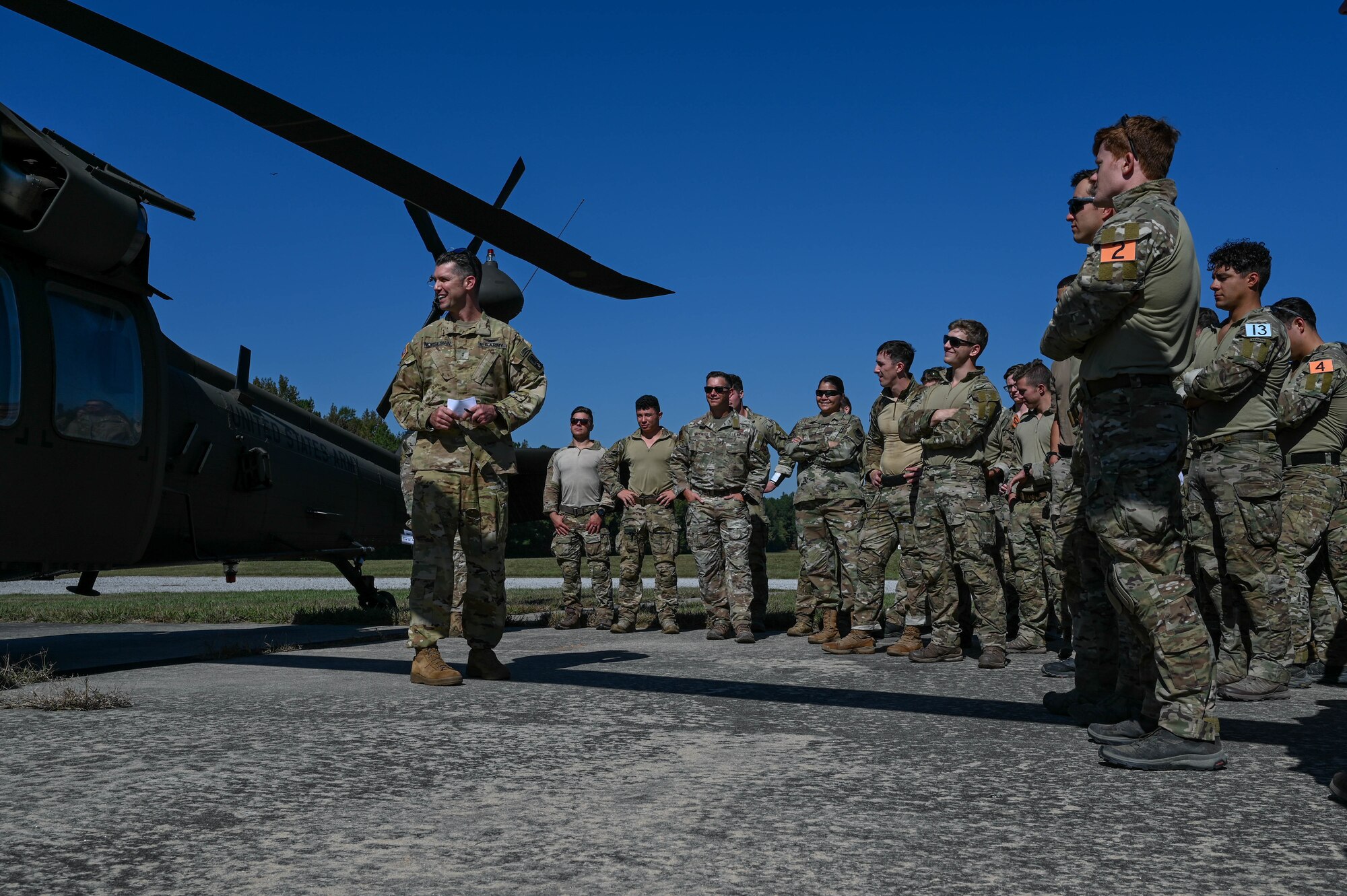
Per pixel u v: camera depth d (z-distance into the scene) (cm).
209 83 301
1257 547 460
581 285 388
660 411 855
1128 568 301
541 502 1053
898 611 823
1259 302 466
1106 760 294
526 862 202
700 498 760
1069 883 190
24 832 221
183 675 509
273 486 797
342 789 262
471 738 334
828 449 735
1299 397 514
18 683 462
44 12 298
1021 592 689
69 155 510
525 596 1354
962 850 211
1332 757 310
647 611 1078
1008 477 695
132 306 572
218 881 189
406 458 751
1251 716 399
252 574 2861
